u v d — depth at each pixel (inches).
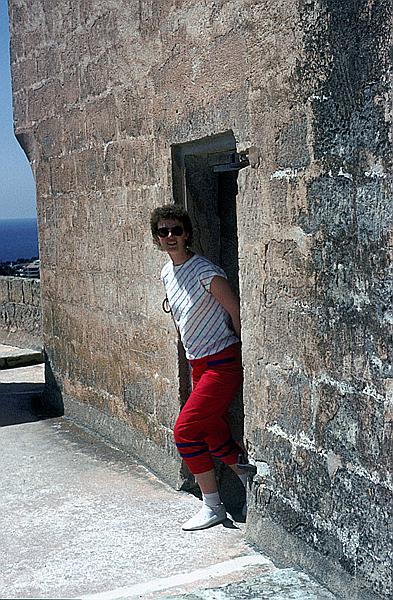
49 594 156.5
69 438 260.4
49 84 277.0
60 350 290.2
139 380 232.5
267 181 162.6
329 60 141.1
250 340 172.9
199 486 196.4
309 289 151.3
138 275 228.5
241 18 167.9
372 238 133.3
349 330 140.4
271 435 167.3
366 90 132.6
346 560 144.4
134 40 217.5
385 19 127.1
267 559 166.9
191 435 181.9
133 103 221.6
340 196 140.9
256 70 163.9
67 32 260.2
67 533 185.3
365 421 137.4
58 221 282.2
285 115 155.2
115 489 212.4
